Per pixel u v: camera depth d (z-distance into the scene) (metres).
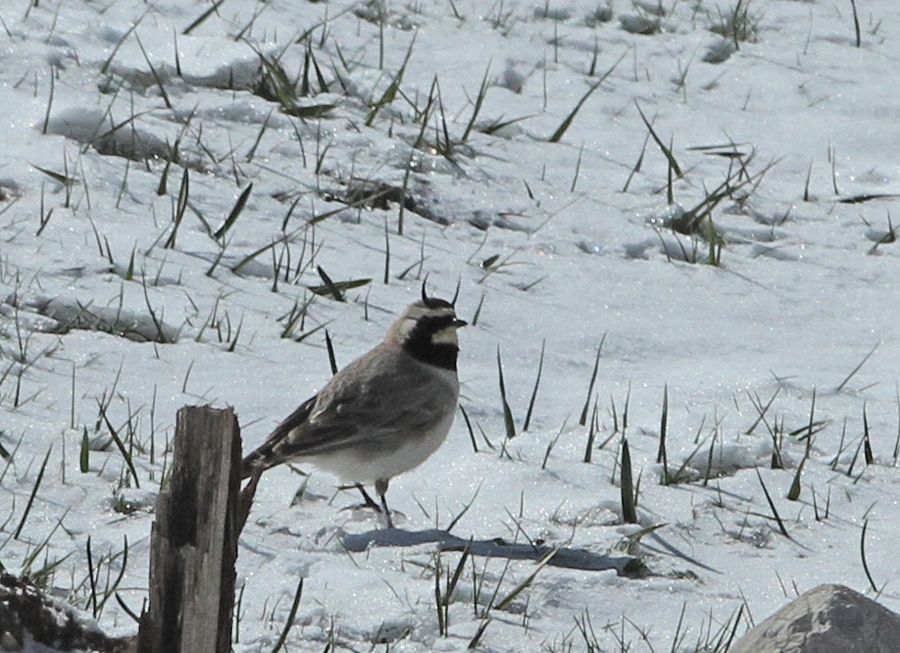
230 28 18.64
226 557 7.25
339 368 12.83
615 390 13.03
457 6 20.45
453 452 11.82
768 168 17.50
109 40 17.75
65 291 13.38
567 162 17.17
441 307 11.20
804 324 14.55
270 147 16.50
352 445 10.67
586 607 9.48
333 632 8.85
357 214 15.66
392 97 17.58
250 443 11.48
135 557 9.69
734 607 9.62
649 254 15.62
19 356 12.39
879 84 19.45
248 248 14.64
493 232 15.70
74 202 14.81
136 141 16.03
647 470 11.55
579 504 10.93
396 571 9.80
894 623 7.74
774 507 10.96
